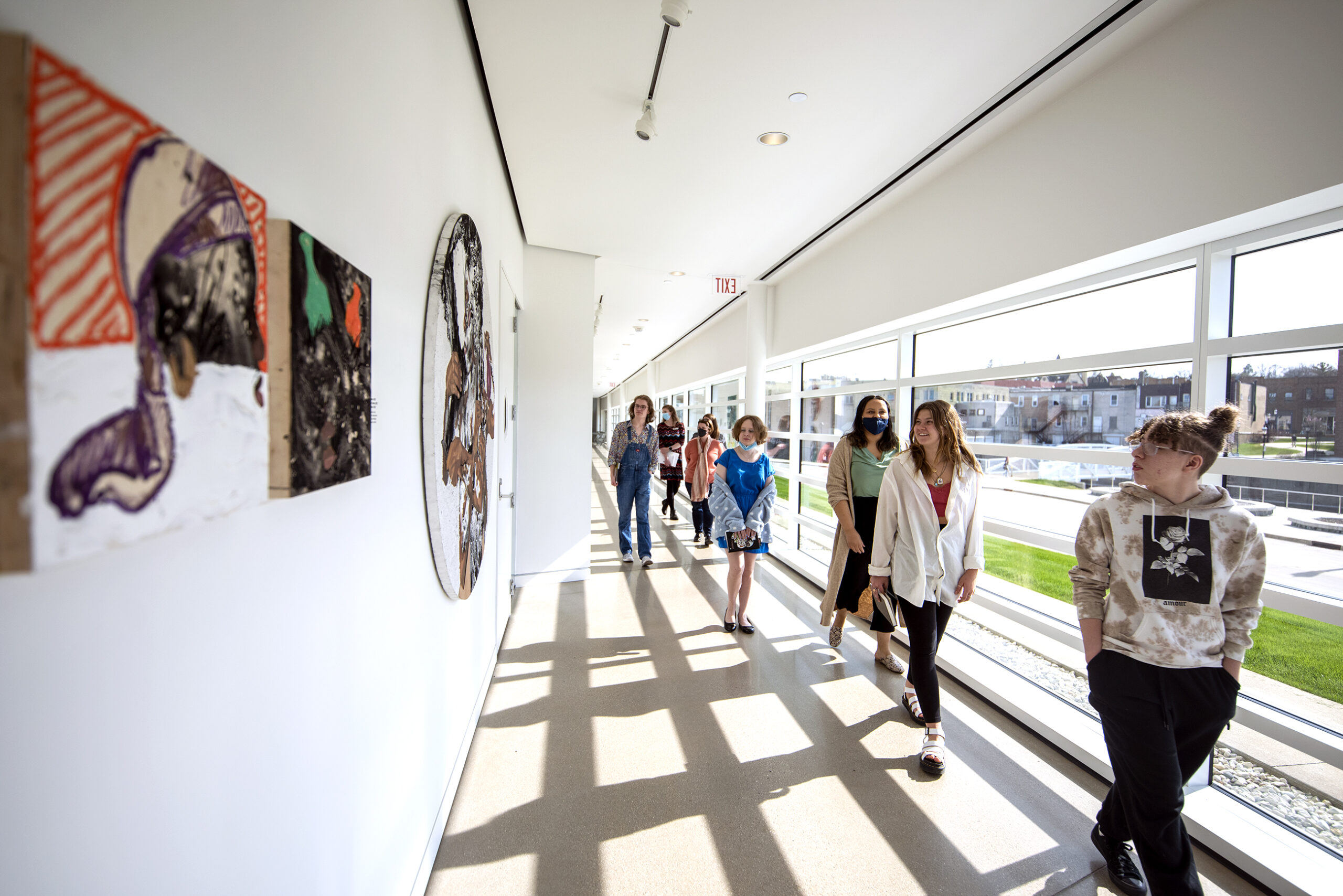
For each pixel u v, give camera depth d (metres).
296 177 0.80
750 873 1.72
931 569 2.28
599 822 1.92
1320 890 1.59
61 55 0.40
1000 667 2.98
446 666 1.87
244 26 0.67
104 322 0.39
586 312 4.81
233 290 0.57
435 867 1.71
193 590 0.60
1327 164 1.56
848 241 4.21
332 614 0.96
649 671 3.07
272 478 0.69
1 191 0.32
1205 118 1.86
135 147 0.43
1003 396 3.03
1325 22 1.56
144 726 0.53
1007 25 2.02
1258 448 1.92
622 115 2.63
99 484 0.39
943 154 2.92
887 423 2.92
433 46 1.60
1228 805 1.92
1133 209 2.10
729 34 2.08
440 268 1.59
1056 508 2.68
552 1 1.94
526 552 4.70
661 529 7.03
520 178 3.34
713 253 4.71
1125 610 1.51
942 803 2.05
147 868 0.54
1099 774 2.19
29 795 0.42
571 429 4.80
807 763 2.27
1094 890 1.68
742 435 3.65
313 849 0.89
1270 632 1.88
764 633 3.65
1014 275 2.64
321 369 0.79
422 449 1.53
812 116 2.62
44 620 0.43
